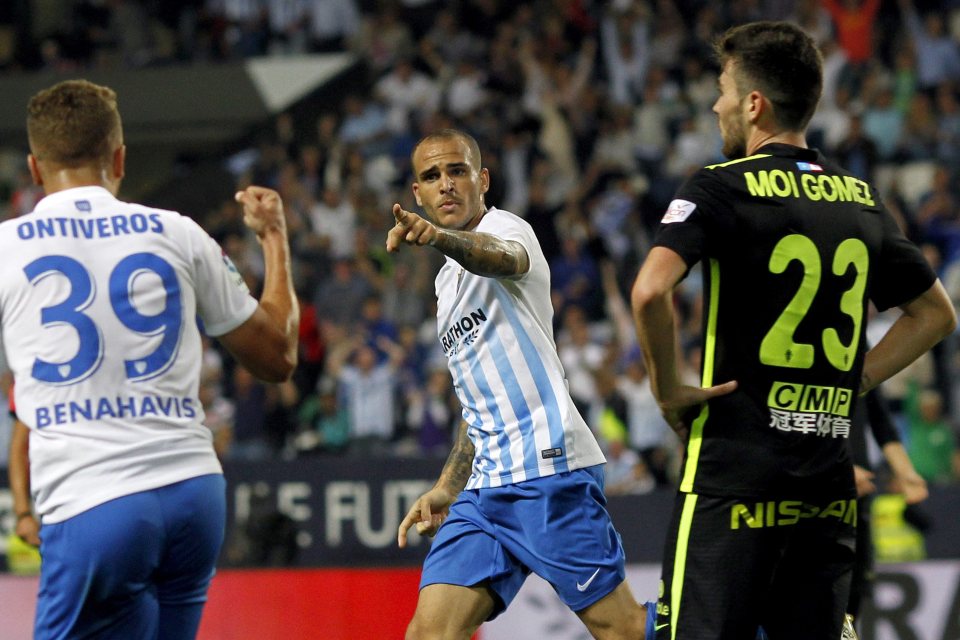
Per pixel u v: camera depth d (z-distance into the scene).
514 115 56.88
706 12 59.25
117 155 12.75
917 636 25.98
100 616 11.76
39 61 64.19
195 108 63.19
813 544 12.28
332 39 64.50
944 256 48.19
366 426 40.53
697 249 11.91
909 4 58.75
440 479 15.74
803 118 12.55
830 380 12.20
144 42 65.19
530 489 15.07
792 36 12.51
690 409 12.35
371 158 56.44
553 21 59.69
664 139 55.59
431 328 46.19
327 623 25.28
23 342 11.91
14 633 25.77
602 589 15.08
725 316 12.16
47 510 11.80
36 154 12.55
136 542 11.61
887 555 29.56
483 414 15.42
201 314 12.64
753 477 11.98
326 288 46.78
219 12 65.69
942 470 38.62
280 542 31.94
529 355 15.12
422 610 15.34
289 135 59.66
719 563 12.02
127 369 11.86
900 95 56.75
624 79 58.47
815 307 12.10
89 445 11.68
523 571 15.66
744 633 12.08
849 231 12.29
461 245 13.38
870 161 49.94
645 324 11.73
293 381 41.31
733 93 12.73
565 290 47.66
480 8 62.09
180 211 59.50
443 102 58.28
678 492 12.42
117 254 12.05
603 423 38.28
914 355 13.04
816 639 12.30
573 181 55.00
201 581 12.34
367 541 32.31
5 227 12.22
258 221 13.54
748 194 12.04
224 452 38.97
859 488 19.83
